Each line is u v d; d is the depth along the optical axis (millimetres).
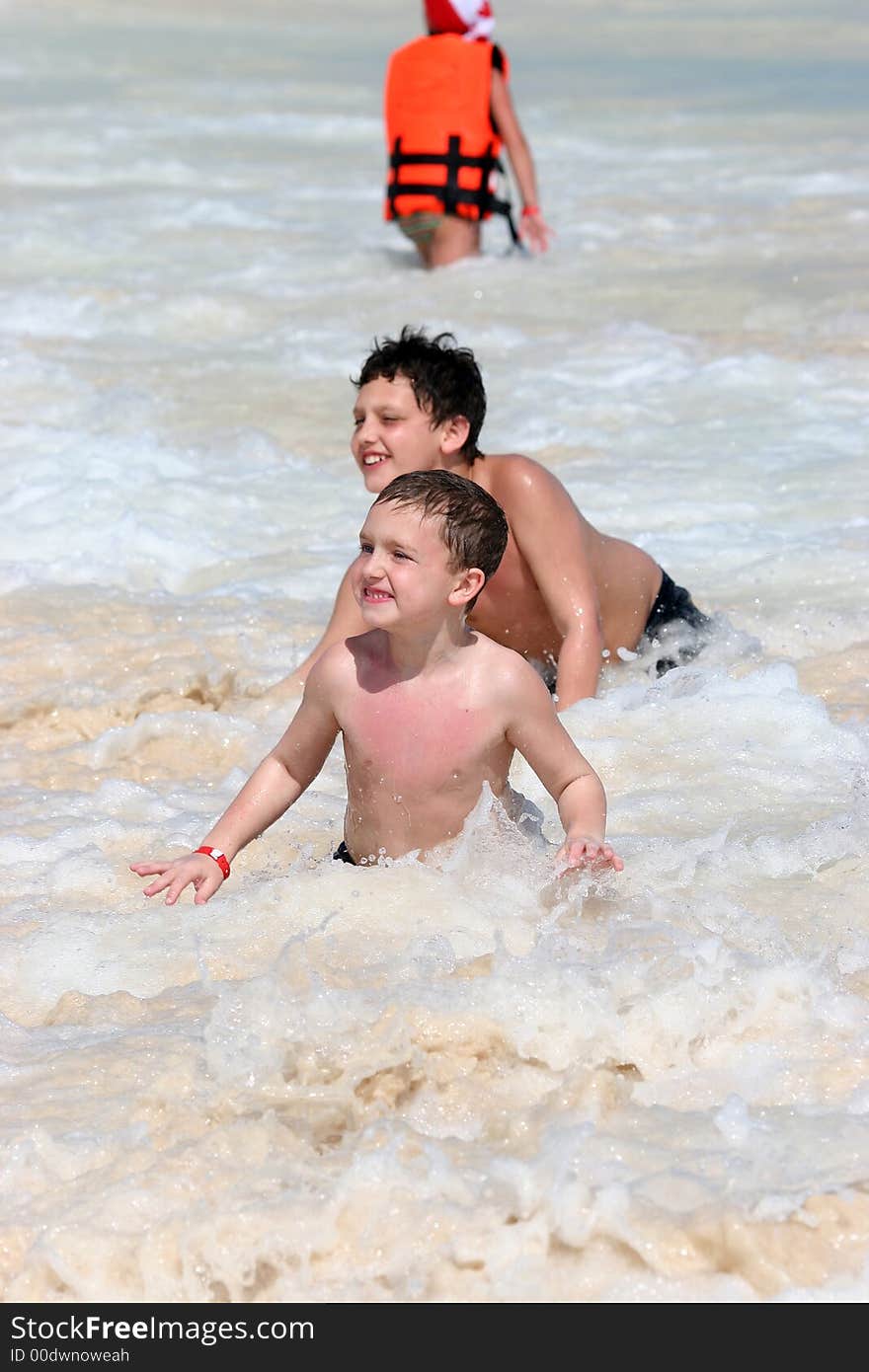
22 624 12242
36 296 22594
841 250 25438
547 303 22656
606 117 41562
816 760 9516
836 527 14117
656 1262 5324
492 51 25000
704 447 16344
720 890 7734
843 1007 6531
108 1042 6547
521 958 6605
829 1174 5570
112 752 10320
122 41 62250
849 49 60031
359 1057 6164
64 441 16500
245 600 12758
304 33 68438
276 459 16469
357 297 23250
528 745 7945
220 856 7879
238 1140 5785
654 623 11688
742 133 38656
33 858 8727
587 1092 6016
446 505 7586
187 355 20250
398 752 7875
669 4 79938
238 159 35594
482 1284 5309
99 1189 5609
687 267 24594
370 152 37281
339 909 7480
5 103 43250
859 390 18172
